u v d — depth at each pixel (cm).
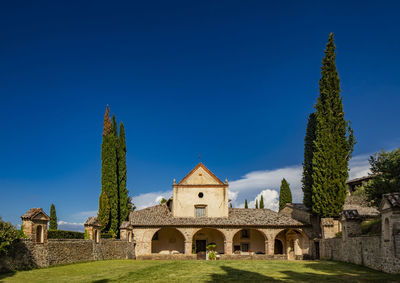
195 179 4716
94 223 3366
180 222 4397
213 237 4644
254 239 4703
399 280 1681
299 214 4559
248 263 2873
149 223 4353
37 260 2409
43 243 2514
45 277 2027
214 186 4681
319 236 3928
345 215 2817
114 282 1855
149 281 1855
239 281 1833
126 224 4150
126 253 3981
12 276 2002
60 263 2683
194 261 3147
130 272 2253
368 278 1808
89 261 3127
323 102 3853
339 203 3622
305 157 4256
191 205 4628
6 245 2097
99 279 1962
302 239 4441
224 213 4606
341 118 3775
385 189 2738
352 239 2653
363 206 4028
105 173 4625
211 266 2600
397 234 1850
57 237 2966
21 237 2298
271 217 4594
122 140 4966
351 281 1731
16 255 2236
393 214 1884
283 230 4669
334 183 3656
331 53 3891
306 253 4350
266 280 1847
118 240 3853
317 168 3759
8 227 2156
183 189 4675
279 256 4238
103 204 4447
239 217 4597
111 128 4834
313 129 4247
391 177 2806
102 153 4719
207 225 4344
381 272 2042
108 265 2756
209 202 4641
